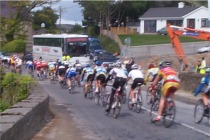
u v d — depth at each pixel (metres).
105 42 92.75
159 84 19.44
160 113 16.69
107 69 27.77
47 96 19.41
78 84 36.25
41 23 101.94
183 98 27.64
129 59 40.19
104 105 23.91
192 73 31.14
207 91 16.67
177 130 16.12
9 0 79.50
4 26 77.12
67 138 14.34
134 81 20.95
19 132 11.38
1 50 74.06
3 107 23.56
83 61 52.19
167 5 120.38
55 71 42.09
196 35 39.97
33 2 81.25
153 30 98.94
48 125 17.02
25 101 16.39
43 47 62.69
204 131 15.87
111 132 15.67
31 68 49.28
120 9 108.38
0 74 27.23
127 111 21.59
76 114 20.73
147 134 15.28
